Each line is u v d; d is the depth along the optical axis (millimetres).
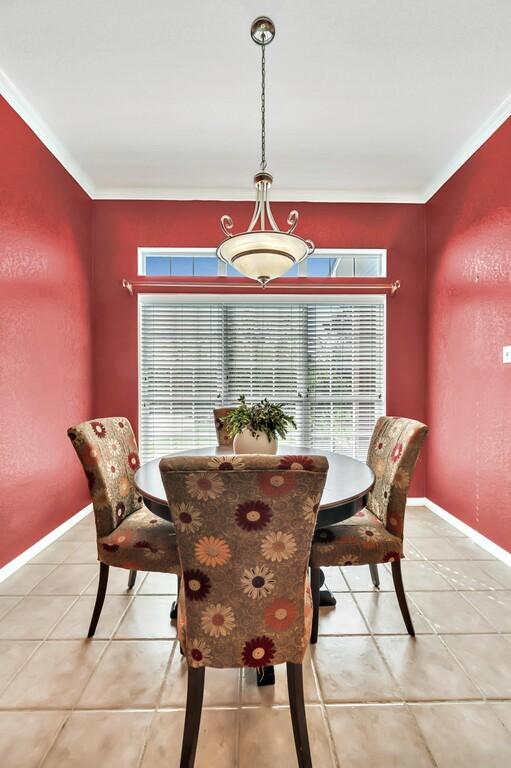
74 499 2836
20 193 2240
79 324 2969
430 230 3201
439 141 2623
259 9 1704
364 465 1851
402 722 1198
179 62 1978
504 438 2268
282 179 3090
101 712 1232
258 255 1740
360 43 1871
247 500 919
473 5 1687
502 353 2283
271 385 3342
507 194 2262
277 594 989
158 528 1602
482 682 1358
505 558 2244
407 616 1600
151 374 3314
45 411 2479
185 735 1005
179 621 1101
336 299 3314
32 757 1088
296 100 2252
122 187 3201
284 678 1382
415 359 3293
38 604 1829
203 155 2781
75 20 1749
